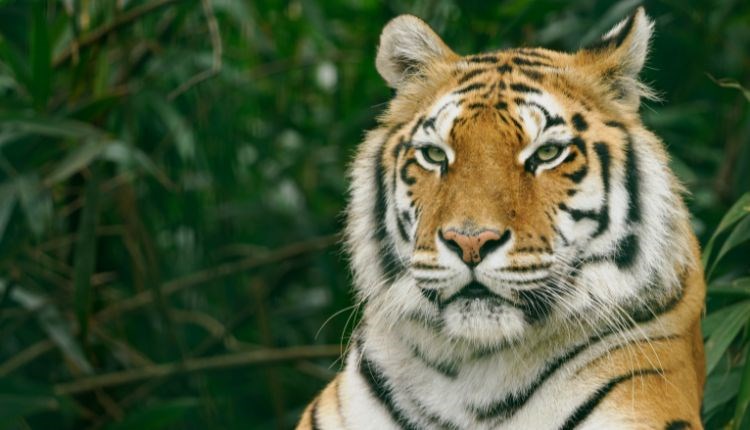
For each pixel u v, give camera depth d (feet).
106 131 36.04
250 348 44.57
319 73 46.47
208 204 43.37
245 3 40.24
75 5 36.81
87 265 32.55
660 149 22.33
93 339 41.42
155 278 38.11
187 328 44.55
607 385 21.29
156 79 39.73
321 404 23.63
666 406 20.95
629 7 32.94
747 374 23.20
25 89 35.37
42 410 37.04
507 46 38.63
